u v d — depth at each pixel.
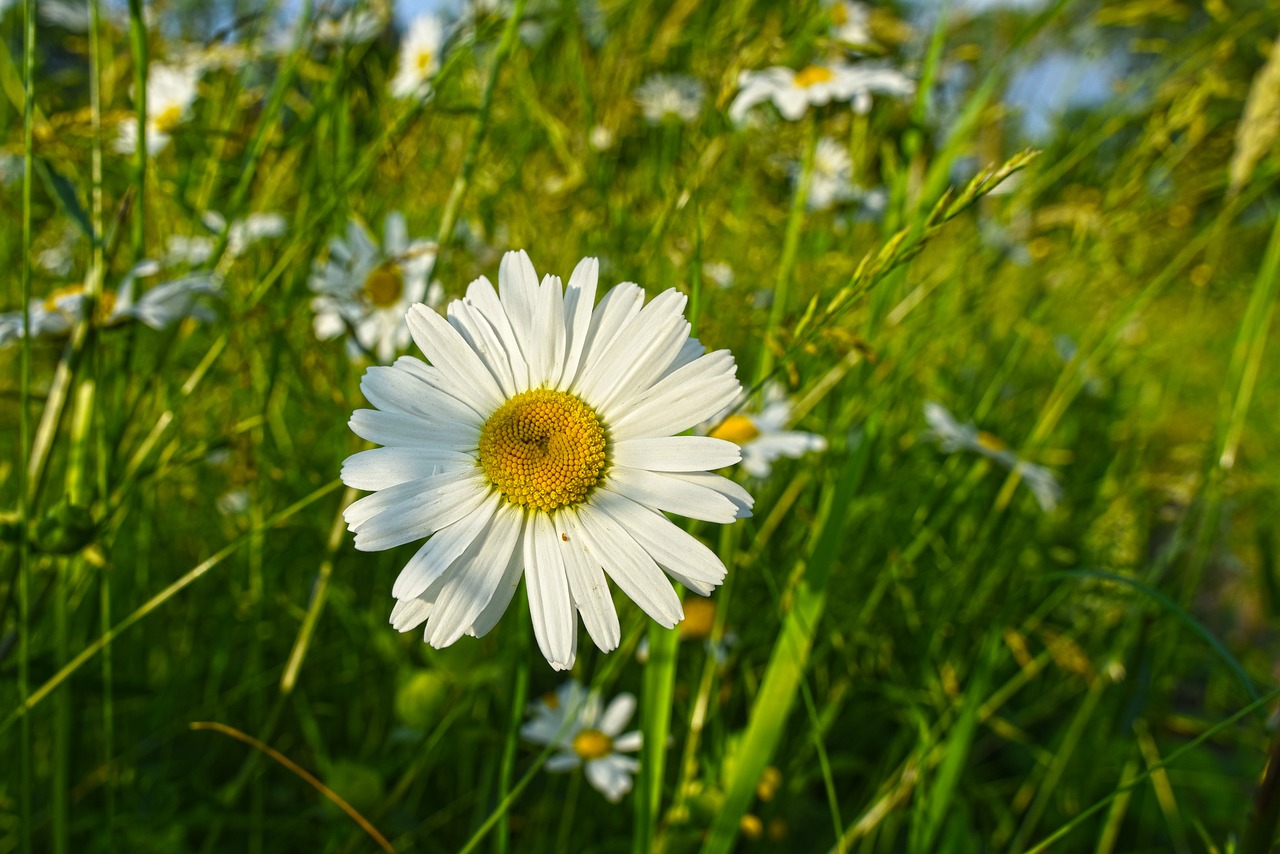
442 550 0.14
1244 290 0.41
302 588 0.28
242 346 0.22
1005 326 0.39
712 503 0.14
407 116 0.22
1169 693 0.34
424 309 0.15
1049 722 0.33
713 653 0.22
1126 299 0.33
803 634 0.20
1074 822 0.17
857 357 0.25
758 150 0.30
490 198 0.29
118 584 0.25
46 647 0.23
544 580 0.14
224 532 0.28
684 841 0.22
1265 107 0.25
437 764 0.26
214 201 0.30
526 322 0.15
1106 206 0.31
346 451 0.26
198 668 0.27
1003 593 0.33
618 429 0.15
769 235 0.30
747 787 0.20
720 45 0.25
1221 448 0.25
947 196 0.15
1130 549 0.29
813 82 0.30
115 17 0.29
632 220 0.29
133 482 0.20
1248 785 0.29
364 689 0.27
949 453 0.32
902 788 0.22
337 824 0.21
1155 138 0.29
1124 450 0.40
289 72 0.22
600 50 0.35
